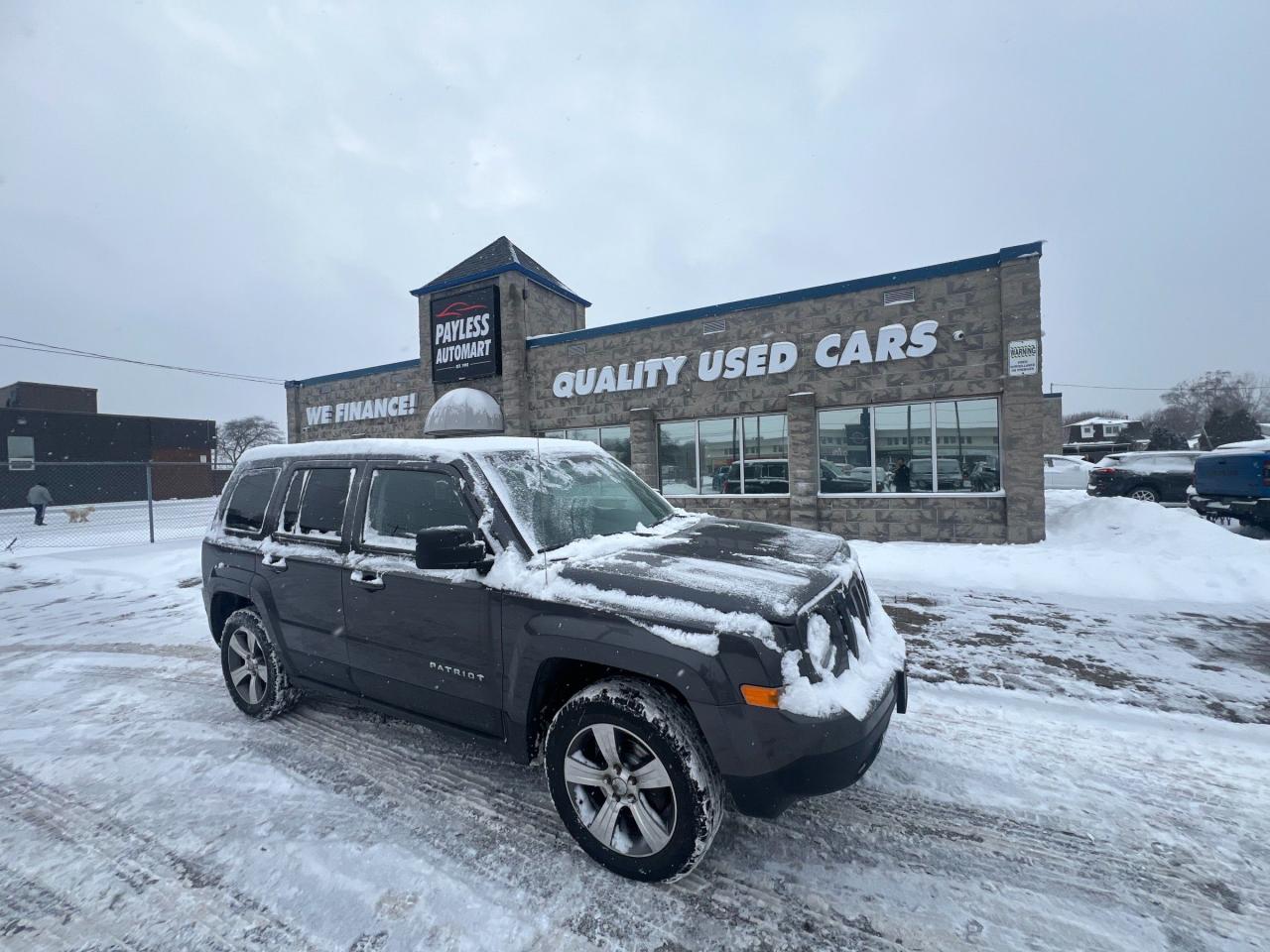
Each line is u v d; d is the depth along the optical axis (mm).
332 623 3617
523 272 15586
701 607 2482
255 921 2408
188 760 3719
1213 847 2715
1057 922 2314
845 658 2666
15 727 4281
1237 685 4426
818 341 11508
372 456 3699
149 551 12945
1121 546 9500
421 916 2410
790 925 2334
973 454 10516
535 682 2801
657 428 13523
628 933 2307
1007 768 3396
